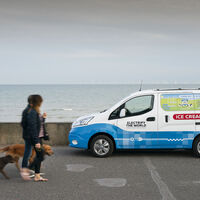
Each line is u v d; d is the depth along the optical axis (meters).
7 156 5.92
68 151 8.87
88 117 8.12
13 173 6.40
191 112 7.81
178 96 7.87
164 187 5.28
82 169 6.63
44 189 5.22
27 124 5.59
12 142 10.14
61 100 71.56
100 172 6.36
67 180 5.77
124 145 7.84
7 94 113.19
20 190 5.17
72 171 6.46
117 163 7.19
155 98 7.92
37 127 5.53
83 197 4.78
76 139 7.96
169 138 7.78
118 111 7.96
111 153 7.89
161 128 7.79
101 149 7.90
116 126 7.85
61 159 7.71
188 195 4.86
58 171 6.48
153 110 7.84
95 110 47.03
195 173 6.25
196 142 7.77
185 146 7.82
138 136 7.80
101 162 7.31
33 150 6.34
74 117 37.81
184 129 7.79
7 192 5.07
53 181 5.71
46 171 6.48
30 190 5.17
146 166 6.87
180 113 7.80
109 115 7.95
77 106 54.28
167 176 6.01
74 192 5.04
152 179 5.80
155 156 8.02
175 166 6.87
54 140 10.03
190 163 7.18
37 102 5.53
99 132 7.90
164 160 7.52
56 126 10.05
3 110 47.97
